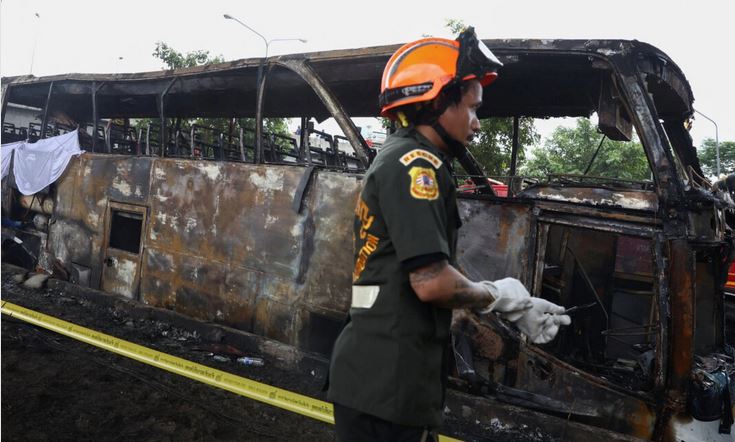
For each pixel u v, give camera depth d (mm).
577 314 5020
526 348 3846
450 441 3436
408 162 1282
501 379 3957
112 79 6941
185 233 5875
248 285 5344
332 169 5109
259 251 5270
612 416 3576
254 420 3799
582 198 3713
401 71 1423
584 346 4992
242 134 5852
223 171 5613
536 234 3838
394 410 1260
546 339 1457
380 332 1292
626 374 4137
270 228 5199
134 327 5797
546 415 3730
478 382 3930
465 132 1449
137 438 3385
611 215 3559
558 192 3852
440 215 1255
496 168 8914
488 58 1408
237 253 5438
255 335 5223
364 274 1350
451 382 4160
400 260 1213
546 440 3666
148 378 4348
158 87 6625
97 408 3725
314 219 4902
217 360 4992
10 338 4855
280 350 4961
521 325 1447
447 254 1221
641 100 3496
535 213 3828
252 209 5344
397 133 1439
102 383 4160
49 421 3434
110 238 6660
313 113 7250
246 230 5375
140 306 6113
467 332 4023
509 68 4449
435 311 1328
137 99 7602
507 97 5395
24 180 7590
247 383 4324
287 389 4477
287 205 5098
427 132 1414
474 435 3826
